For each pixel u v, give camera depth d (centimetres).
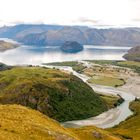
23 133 7019
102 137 12888
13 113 8812
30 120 8425
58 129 8712
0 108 9175
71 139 8012
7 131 6850
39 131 7538
